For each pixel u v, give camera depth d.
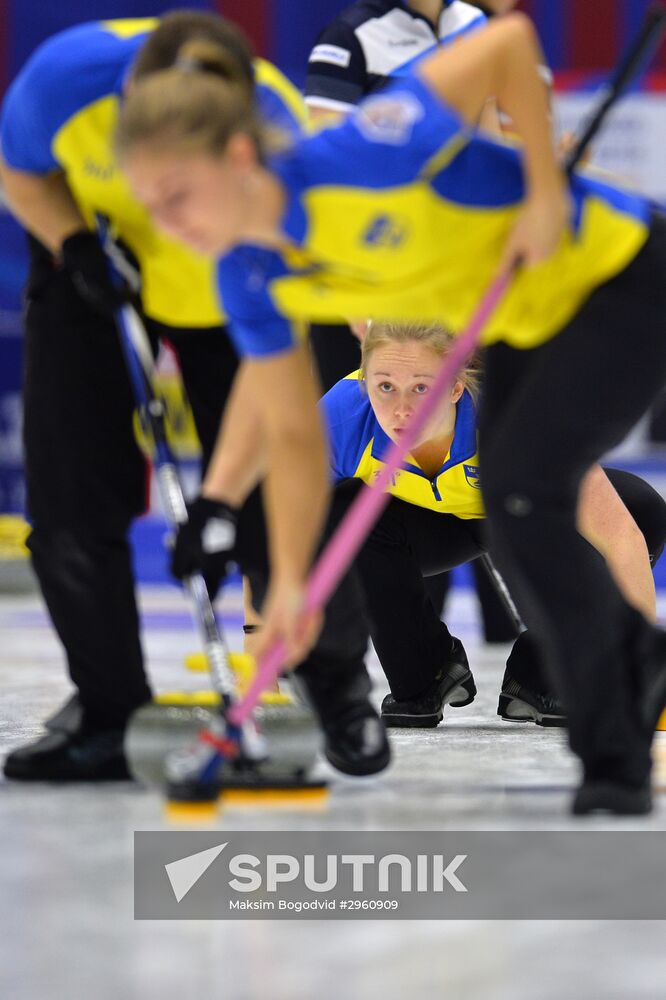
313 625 9.81
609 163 36.62
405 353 13.31
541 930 7.62
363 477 14.45
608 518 13.73
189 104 8.39
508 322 9.84
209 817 10.19
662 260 9.90
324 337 17.27
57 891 8.36
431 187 8.89
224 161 8.45
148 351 11.25
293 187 8.66
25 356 11.98
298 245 8.90
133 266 11.26
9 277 37.78
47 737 12.08
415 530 14.91
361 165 8.69
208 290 11.42
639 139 36.53
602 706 10.07
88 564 11.83
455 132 8.86
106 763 11.84
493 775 12.05
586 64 38.09
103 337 11.72
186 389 12.07
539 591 9.95
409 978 6.84
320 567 9.79
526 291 9.66
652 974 6.91
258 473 10.75
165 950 7.30
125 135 8.52
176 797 10.20
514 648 15.44
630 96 36.47
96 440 11.76
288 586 9.73
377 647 15.16
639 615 10.43
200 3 38.81
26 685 19.72
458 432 14.05
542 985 6.74
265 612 11.73
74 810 10.61
